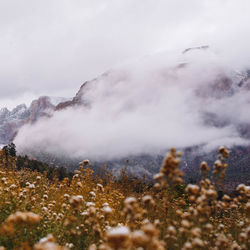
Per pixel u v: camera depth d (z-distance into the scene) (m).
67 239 4.57
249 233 3.86
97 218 4.63
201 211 3.64
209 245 4.14
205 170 4.07
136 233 2.28
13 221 3.26
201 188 3.98
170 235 3.76
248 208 4.39
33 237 4.41
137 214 3.20
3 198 5.62
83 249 4.27
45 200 6.63
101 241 4.02
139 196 9.62
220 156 4.09
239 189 4.40
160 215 4.61
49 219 5.33
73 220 4.37
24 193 6.20
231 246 4.15
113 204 7.51
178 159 3.34
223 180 3.97
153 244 2.32
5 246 3.83
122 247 2.13
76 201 4.32
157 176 3.38
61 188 9.03
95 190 7.46
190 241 3.51
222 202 4.08
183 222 3.68
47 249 2.22
